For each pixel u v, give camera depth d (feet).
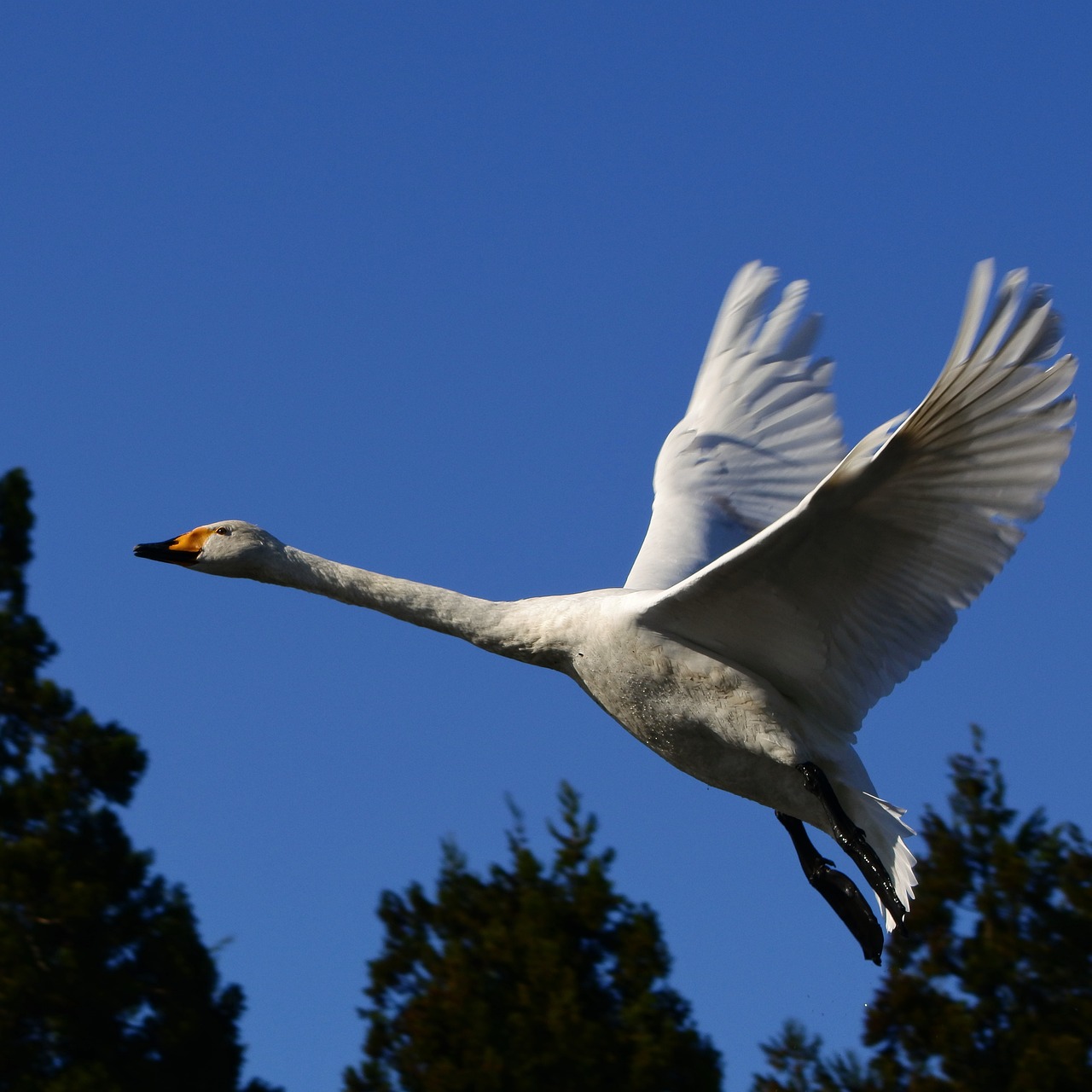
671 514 36.60
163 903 46.21
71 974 43.62
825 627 29.58
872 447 26.21
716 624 30.17
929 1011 42.09
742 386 37.58
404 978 44.70
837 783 30.94
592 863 44.06
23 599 50.08
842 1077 41.98
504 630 32.58
